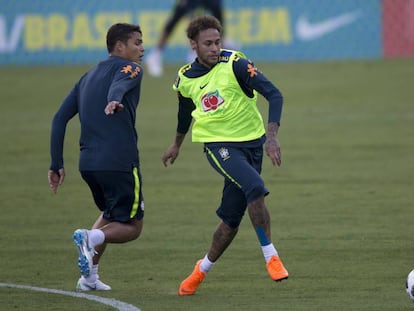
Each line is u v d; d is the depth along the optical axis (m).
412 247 30.06
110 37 25.72
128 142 25.17
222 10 75.31
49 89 70.62
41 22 80.69
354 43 81.12
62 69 78.94
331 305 23.62
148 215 35.62
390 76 72.69
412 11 80.44
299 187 40.34
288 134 54.03
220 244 24.92
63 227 33.91
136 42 25.70
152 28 80.06
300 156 47.59
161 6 79.94
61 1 80.56
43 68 79.81
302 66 78.25
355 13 80.75
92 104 25.25
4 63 81.44
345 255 29.20
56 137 25.86
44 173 44.38
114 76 25.12
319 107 62.91
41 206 37.50
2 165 46.44
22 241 31.83
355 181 41.28
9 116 61.25
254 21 80.56
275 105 24.28
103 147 25.03
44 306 23.84
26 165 46.34
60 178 26.05
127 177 25.11
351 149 49.03
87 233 24.55
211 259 24.97
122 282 26.58
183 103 25.89
